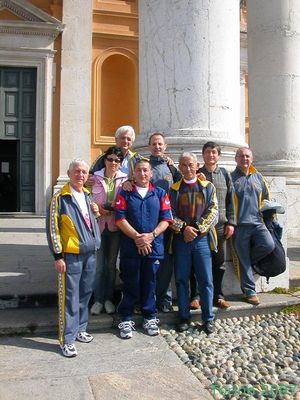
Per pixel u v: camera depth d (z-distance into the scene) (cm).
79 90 1578
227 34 588
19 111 1527
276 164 1085
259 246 507
